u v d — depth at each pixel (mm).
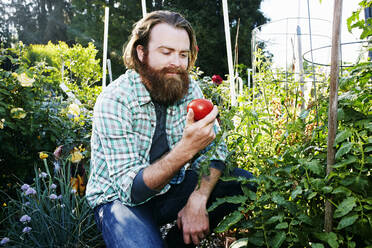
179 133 1409
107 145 1218
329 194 982
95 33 14172
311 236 1047
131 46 1325
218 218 1455
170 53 1226
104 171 1280
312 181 985
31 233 1634
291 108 1953
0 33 16953
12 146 2303
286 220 1071
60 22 16625
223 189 1377
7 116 2270
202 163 1084
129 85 1292
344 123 1036
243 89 2820
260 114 1307
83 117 2578
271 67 2352
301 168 1129
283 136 1329
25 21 17516
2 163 2344
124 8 14680
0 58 2639
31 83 2357
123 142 1218
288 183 1064
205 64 13062
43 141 2377
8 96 2391
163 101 1304
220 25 13859
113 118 1221
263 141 1644
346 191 914
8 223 1866
